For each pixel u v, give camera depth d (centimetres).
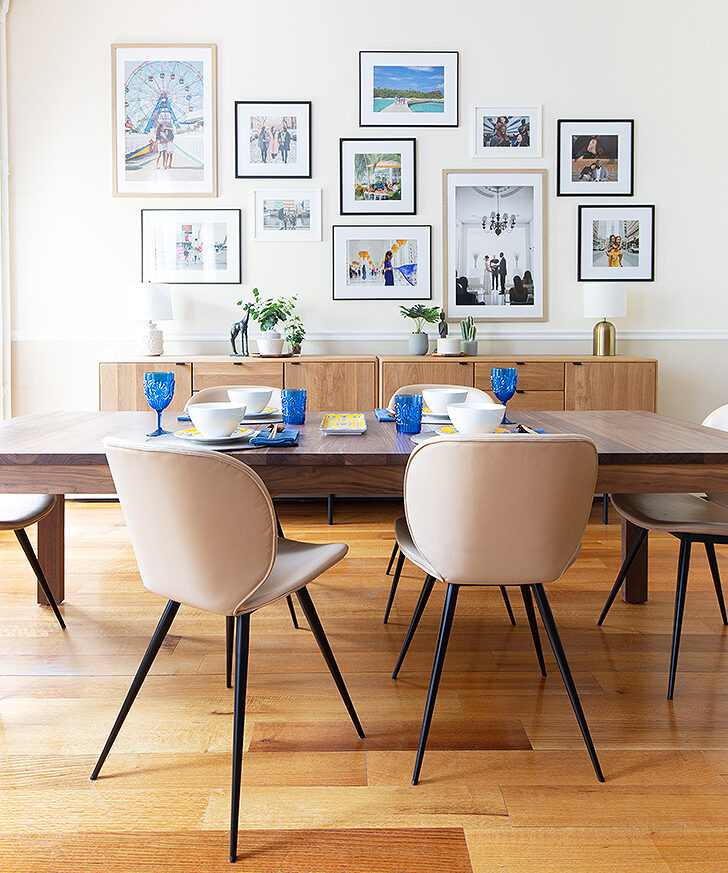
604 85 468
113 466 158
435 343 477
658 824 152
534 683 215
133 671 223
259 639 247
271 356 436
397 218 474
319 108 467
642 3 464
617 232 475
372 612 274
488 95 468
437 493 164
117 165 468
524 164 471
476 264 476
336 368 429
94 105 466
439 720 194
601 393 432
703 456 184
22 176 467
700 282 477
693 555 348
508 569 168
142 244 472
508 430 226
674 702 204
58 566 280
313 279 476
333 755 177
